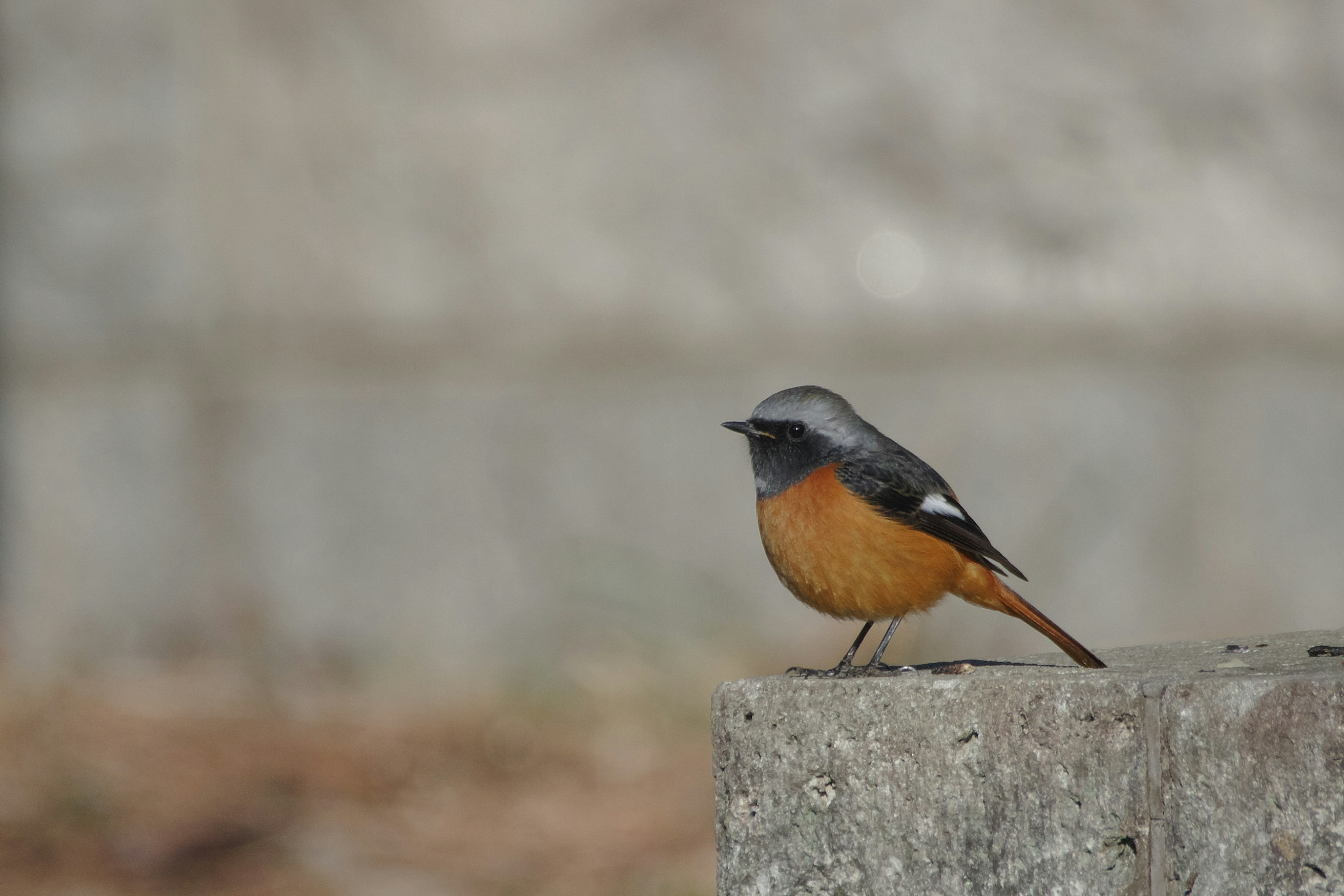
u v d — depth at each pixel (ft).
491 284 47.93
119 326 48.67
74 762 37.11
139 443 48.67
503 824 34.58
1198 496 45.47
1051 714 17.25
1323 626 45.01
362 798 36.14
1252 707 15.74
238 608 48.37
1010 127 45.88
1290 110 45.21
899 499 24.08
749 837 19.85
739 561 47.03
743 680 20.10
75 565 48.80
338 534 48.21
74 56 48.29
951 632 44.27
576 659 46.06
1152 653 22.53
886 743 18.61
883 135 46.39
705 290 47.21
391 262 48.11
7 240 49.01
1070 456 45.91
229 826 33.86
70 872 31.27
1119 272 45.73
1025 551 45.70
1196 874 16.12
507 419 47.88
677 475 47.34
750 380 47.03
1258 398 45.21
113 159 48.37
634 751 39.29
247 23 47.80
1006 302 46.06
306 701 44.11
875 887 18.78
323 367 48.32
